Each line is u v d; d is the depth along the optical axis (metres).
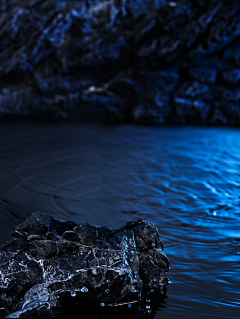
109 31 9.85
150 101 9.70
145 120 9.73
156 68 9.71
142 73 9.62
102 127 8.96
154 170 6.27
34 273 3.01
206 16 9.31
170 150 7.30
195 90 9.56
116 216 4.72
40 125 8.94
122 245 3.12
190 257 3.72
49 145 7.42
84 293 2.97
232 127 9.18
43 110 9.94
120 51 9.84
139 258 3.29
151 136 8.23
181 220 4.60
